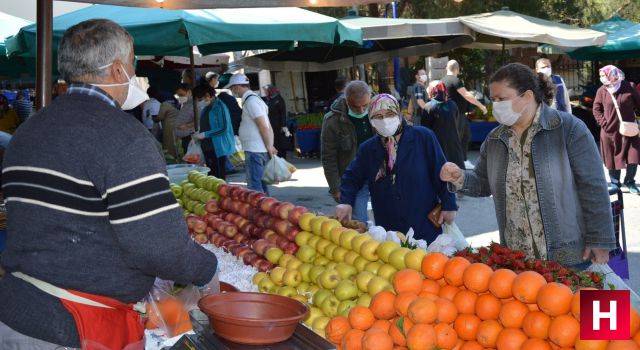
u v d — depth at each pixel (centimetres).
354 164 448
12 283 202
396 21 1112
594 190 311
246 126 850
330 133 610
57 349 197
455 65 1123
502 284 217
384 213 437
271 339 209
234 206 401
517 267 244
